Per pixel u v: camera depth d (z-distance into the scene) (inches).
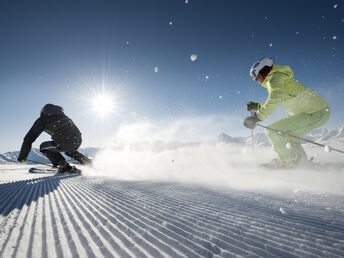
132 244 35.6
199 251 32.8
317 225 41.9
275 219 46.0
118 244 35.7
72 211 56.7
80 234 40.4
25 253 32.9
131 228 43.0
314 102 122.0
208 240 36.7
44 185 115.0
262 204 58.6
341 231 38.8
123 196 74.6
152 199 68.3
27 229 43.6
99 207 60.0
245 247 33.9
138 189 88.3
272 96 116.2
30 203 67.8
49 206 62.9
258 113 120.0
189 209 55.3
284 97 116.0
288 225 42.4
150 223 45.6
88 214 53.4
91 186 102.3
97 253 32.6
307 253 31.6
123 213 53.4
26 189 101.7
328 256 30.6
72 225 45.6
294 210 52.0
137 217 49.9
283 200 62.4
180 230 41.3
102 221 47.8
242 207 56.1
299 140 125.7
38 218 51.0
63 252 33.2
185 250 33.2
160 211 54.2
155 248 34.0
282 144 124.6
